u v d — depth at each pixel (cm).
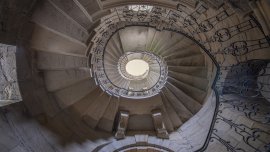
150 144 700
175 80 792
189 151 625
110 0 546
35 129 480
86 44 651
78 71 693
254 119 467
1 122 385
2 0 354
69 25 555
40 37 511
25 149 423
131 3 558
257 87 455
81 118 690
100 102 738
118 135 703
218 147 554
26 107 474
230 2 369
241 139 498
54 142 519
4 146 375
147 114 773
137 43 881
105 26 714
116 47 892
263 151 426
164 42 854
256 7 302
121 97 777
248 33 423
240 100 497
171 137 707
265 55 408
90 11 554
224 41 523
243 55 468
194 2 488
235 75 502
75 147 568
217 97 512
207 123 616
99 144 650
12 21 397
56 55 600
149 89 829
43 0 455
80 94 702
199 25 585
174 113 761
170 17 682
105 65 886
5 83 404
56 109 611
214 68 652
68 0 496
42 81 592
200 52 775
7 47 397
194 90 757
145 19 760
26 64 496
